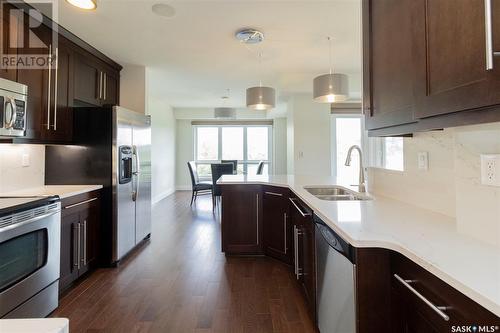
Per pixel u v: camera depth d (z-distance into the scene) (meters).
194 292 2.40
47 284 2.02
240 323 1.96
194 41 3.24
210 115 8.30
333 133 6.23
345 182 3.09
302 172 5.61
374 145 3.18
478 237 1.12
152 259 3.15
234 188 3.21
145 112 4.11
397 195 1.97
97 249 2.87
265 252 3.21
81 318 2.02
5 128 1.93
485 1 0.78
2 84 1.92
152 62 3.93
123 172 3.10
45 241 2.01
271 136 8.83
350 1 2.45
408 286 0.99
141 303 2.22
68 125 2.85
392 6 1.40
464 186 1.18
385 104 1.49
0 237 1.63
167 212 5.57
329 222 1.45
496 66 0.76
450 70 0.94
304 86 5.04
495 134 1.05
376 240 1.12
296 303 2.21
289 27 2.94
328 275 1.51
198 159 8.80
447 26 0.96
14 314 1.74
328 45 3.43
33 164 2.72
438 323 0.85
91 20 2.68
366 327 1.13
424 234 1.19
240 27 2.92
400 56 1.32
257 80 4.96
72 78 2.94
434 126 1.08
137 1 2.39
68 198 2.40
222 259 3.15
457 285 0.76
